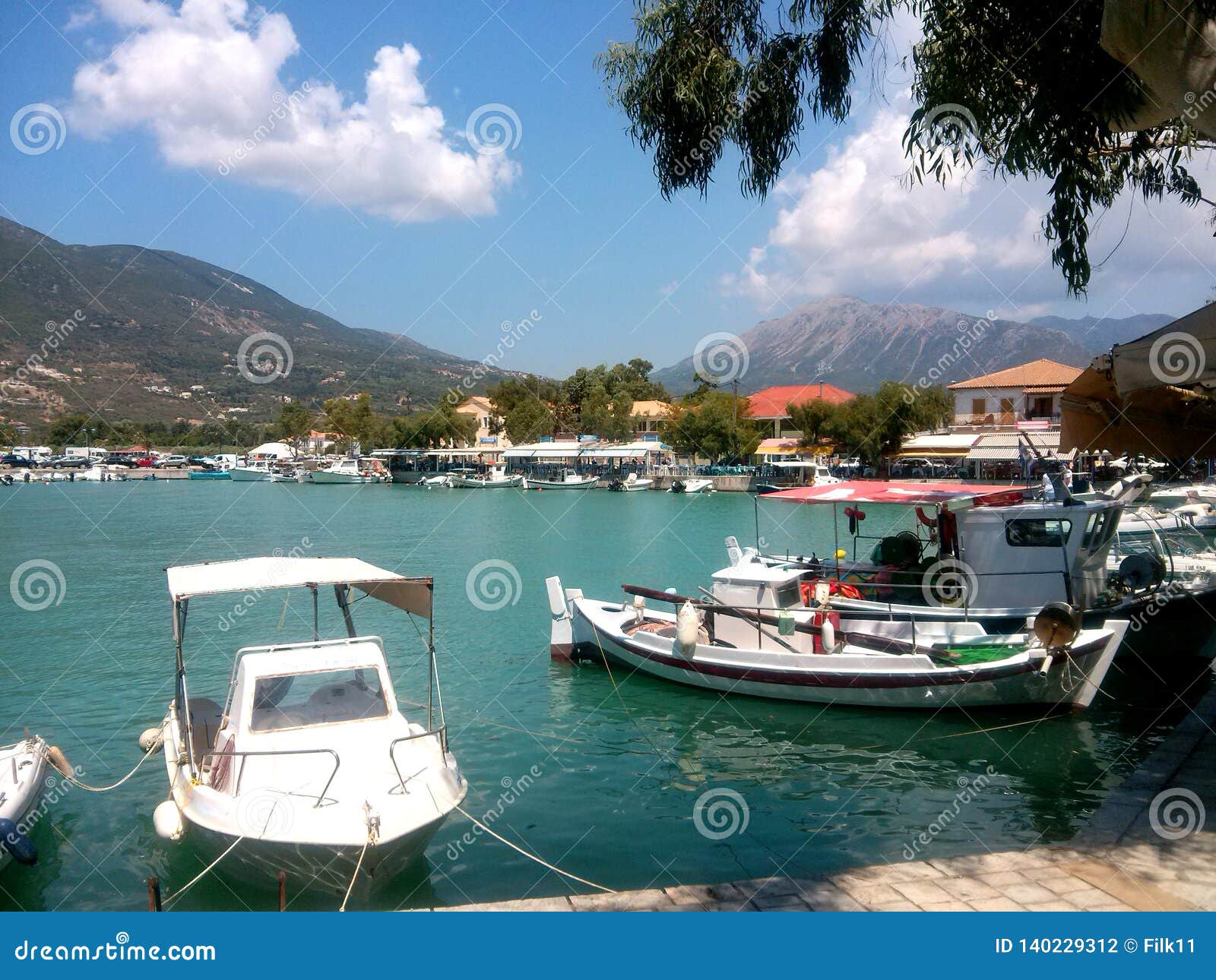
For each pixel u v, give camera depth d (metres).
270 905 8.33
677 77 10.34
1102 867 7.15
